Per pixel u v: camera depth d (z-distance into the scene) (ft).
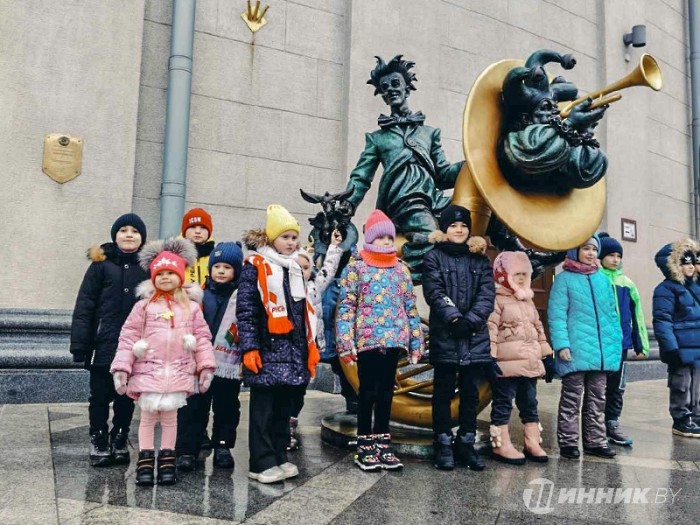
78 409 18.02
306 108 27.48
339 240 15.19
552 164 13.08
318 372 25.11
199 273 14.42
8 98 20.57
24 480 10.48
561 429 13.96
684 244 17.51
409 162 15.88
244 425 16.76
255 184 25.96
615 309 14.33
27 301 20.22
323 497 10.09
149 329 10.92
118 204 21.98
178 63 23.91
